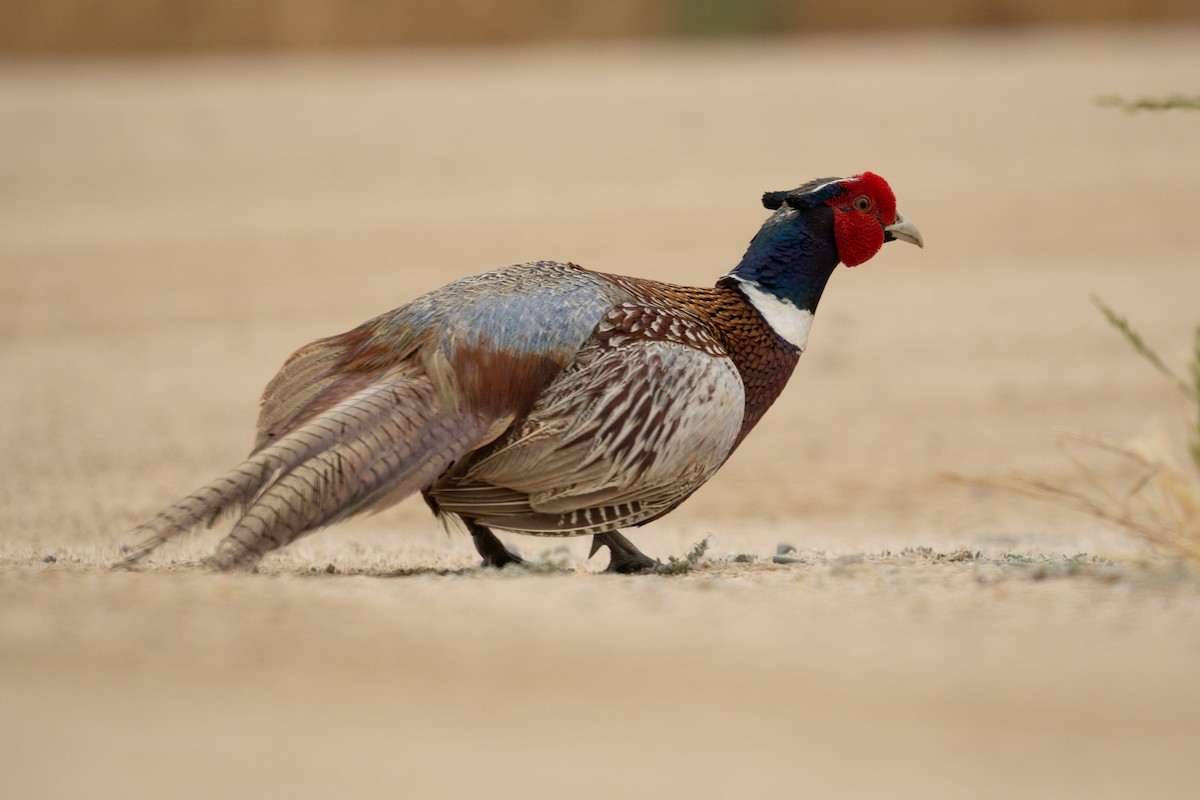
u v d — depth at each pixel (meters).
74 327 26.03
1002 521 16.14
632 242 30.28
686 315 10.63
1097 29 63.66
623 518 10.30
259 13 61.84
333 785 5.70
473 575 9.85
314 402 9.82
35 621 7.91
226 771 5.84
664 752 6.11
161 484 17.19
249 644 7.53
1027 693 6.90
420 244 30.64
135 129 41.25
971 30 65.25
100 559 11.34
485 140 39.28
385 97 45.16
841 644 7.69
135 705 6.62
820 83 46.03
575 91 45.38
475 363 9.75
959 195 34.12
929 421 21.12
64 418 20.75
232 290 28.02
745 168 36.03
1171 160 36.97
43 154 38.59
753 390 11.17
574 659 7.39
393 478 9.41
